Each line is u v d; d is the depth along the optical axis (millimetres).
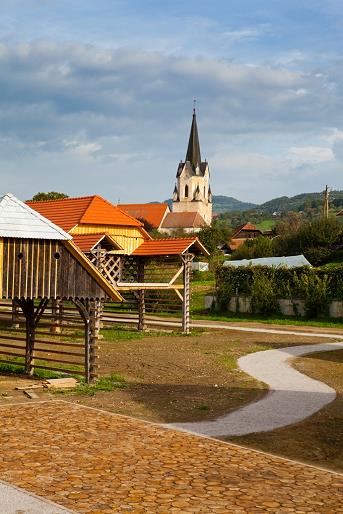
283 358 26547
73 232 36281
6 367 22656
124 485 10398
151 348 29484
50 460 11688
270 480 10930
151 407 16844
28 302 21656
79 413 15703
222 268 52531
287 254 78125
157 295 49094
